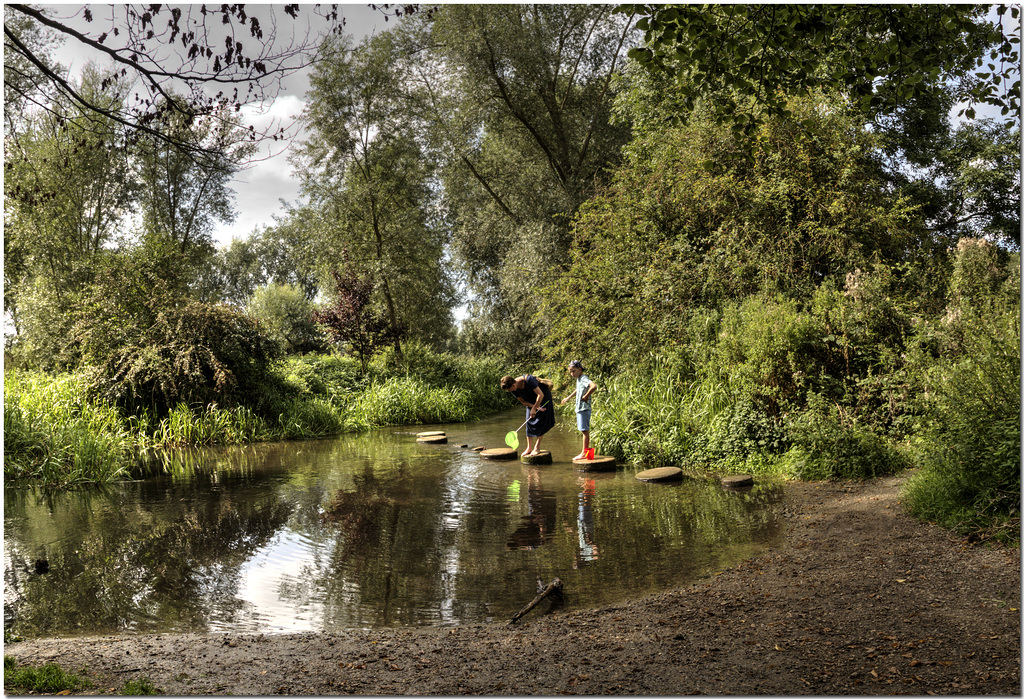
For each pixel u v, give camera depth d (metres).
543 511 7.29
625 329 13.60
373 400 17.75
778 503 7.22
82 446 10.04
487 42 21.95
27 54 4.84
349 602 4.73
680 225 14.38
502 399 22.22
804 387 9.51
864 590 4.42
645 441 10.49
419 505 7.73
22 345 18.48
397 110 22.52
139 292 15.66
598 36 23.42
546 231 21.47
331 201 23.41
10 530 6.88
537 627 4.14
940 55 6.05
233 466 10.88
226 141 4.87
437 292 27.83
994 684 3.04
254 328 15.96
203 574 5.40
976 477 5.77
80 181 19.78
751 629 3.89
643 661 3.52
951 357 8.30
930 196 17.20
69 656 3.76
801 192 12.91
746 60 5.74
